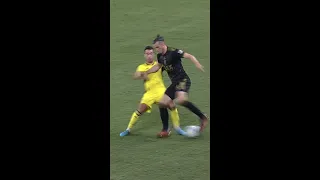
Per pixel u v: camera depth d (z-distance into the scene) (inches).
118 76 1616.6
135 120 1365.7
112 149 1312.7
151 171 1230.9
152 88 1358.3
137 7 2134.6
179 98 1355.8
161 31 1902.1
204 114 1363.2
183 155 1289.4
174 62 1357.0
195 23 1964.8
